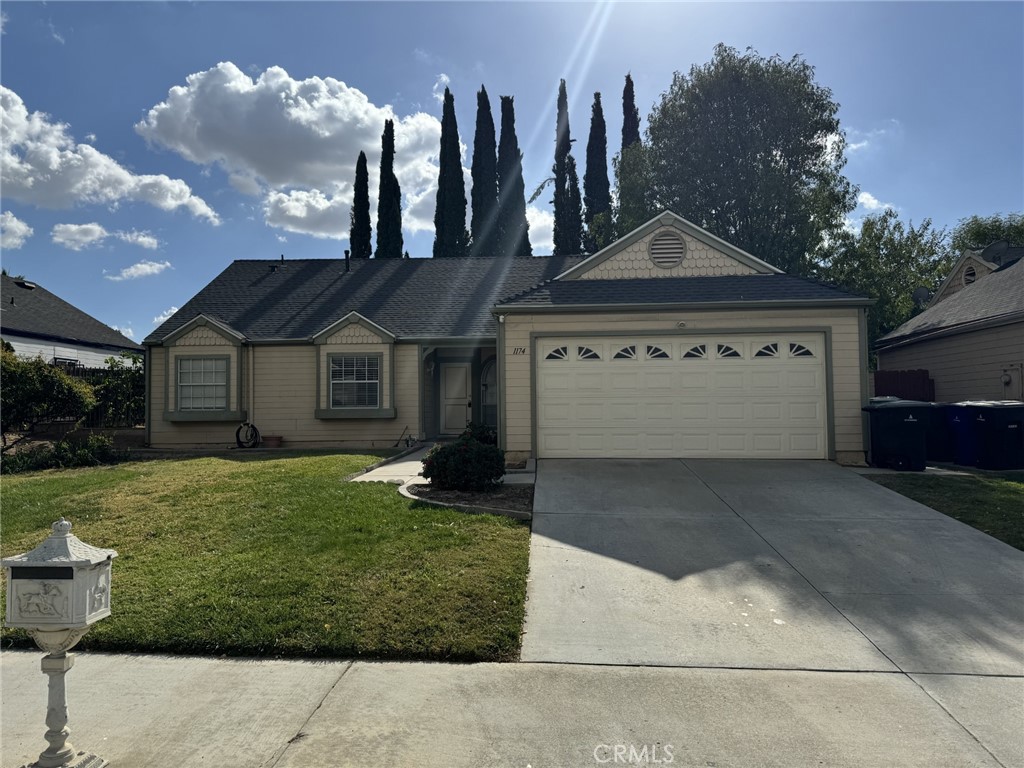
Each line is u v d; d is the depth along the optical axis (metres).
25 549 6.47
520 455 11.12
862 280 27.28
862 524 7.18
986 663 4.16
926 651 4.33
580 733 3.38
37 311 26.72
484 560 5.78
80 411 15.34
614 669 4.11
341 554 5.88
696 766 3.09
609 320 11.19
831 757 3.15
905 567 5.89
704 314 11.04
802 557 6.15
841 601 5.16
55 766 2.96
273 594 5.07
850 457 10.65
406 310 17.27
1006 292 15.19
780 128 25.00
